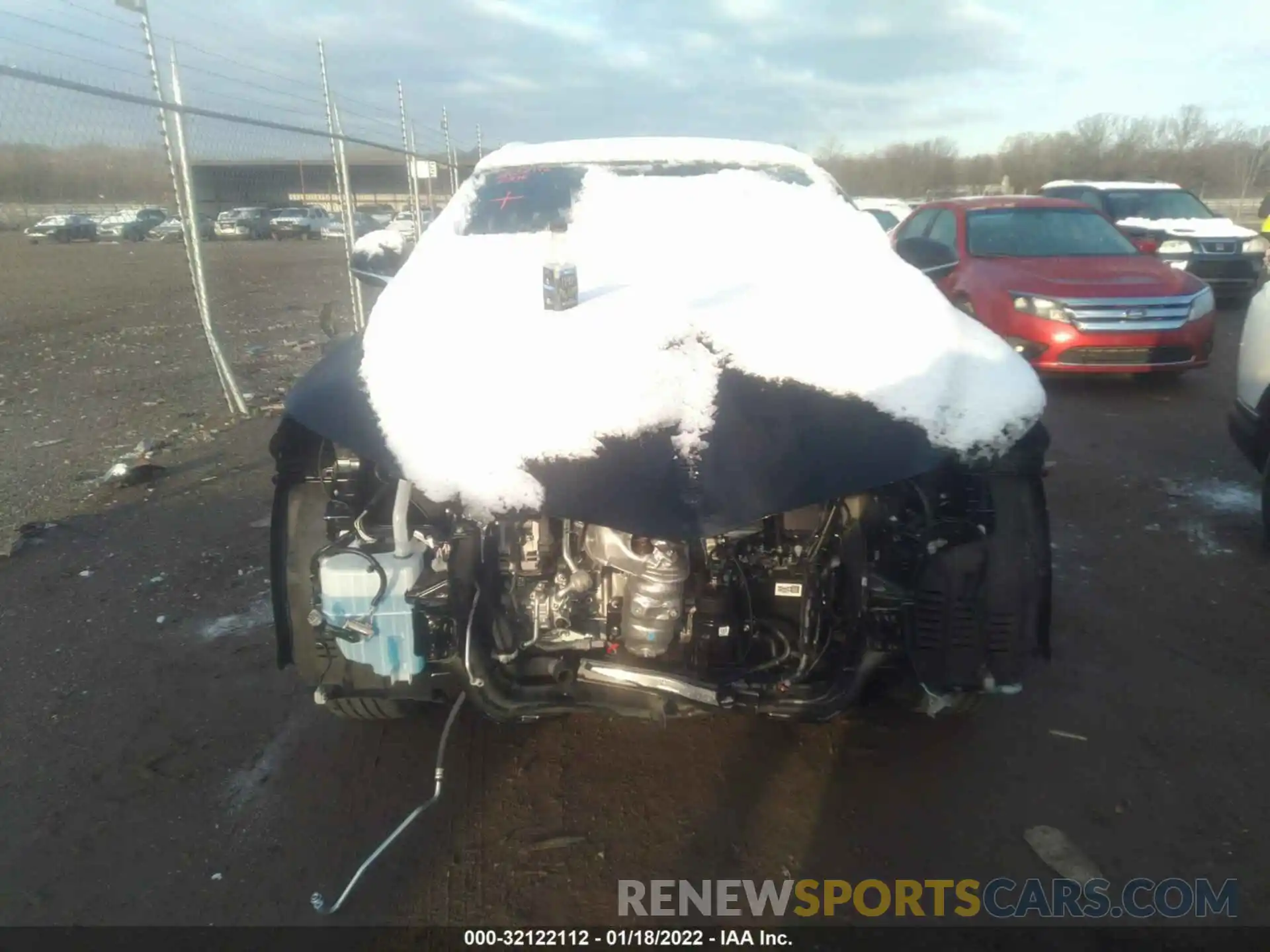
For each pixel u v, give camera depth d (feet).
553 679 8.52
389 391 7.88
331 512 8.38
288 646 8.77
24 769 9.66
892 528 8.18
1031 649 8.37
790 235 11.07
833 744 9.91
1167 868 8.15
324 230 118.62
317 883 8.13
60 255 85.46
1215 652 11.66
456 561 7.89
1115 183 46.47
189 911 7.82
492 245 11.37
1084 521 15.99
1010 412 8.00
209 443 21.44
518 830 8.72
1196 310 24.66
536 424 7.48
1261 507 15.47
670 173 13.44
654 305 8.75
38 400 26.21
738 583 8.36
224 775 9.56
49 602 13.35
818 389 7.97
